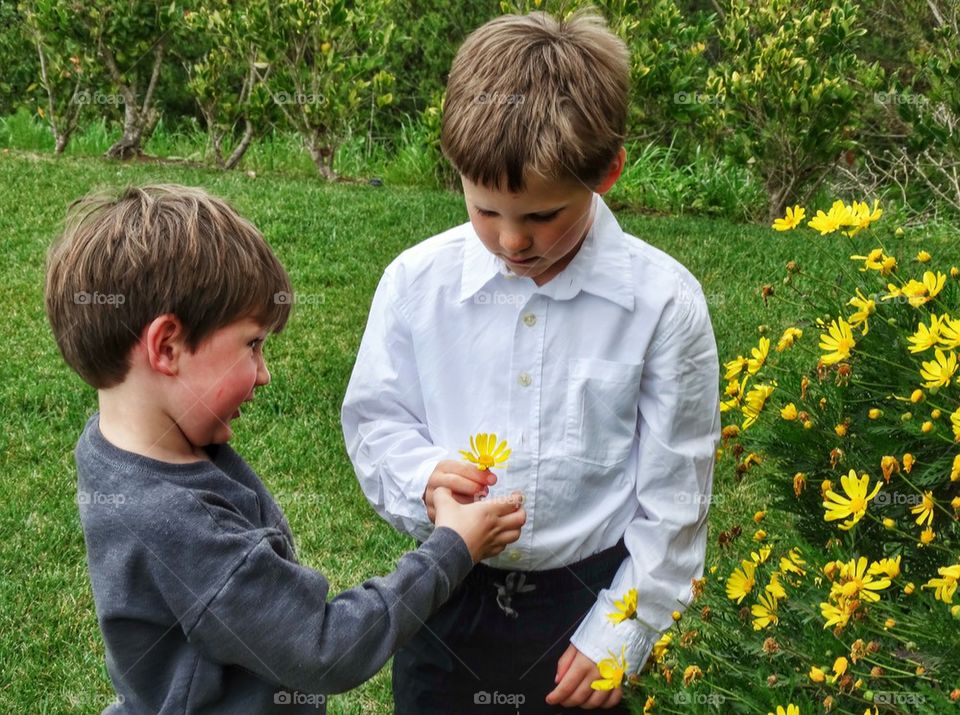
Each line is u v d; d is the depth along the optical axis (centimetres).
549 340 162
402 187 771
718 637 155
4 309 488
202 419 129
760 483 344
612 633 160
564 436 163
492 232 148
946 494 162
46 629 287
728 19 756
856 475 163
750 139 720
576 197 145
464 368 166
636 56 716
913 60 718
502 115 139
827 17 711
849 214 185
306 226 616
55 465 367
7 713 257
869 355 165
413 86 962
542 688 173
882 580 138
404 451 167
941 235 672
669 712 145
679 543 164
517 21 152
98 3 758
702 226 672
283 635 126
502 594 167
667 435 163
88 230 127
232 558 124
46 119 862
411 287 169
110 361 127
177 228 125
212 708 129
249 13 738
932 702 131
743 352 451
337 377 432
